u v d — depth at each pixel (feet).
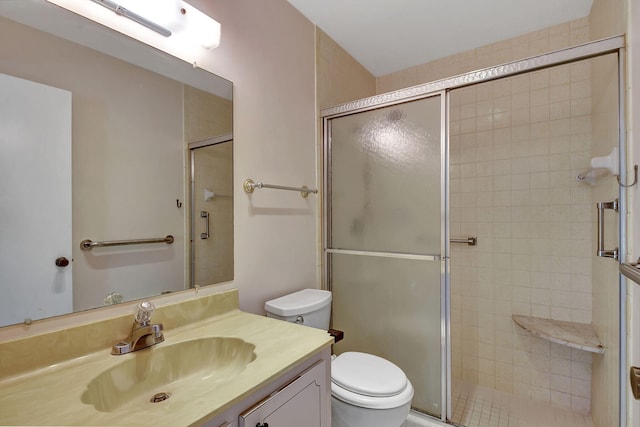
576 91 6.12
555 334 5.65
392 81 8.51
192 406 2.18
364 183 6.14
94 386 2.57
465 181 7.23
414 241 5.54
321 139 6.57
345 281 6.38
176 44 3.92
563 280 6.24
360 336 6.17
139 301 3.51
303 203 6.08
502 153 6.82
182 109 3.98
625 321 4.06
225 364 3.35
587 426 5.60
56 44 2.94
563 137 6.23
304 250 6.08
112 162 3.34
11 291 2.64
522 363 6.61
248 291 4.83
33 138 2.80
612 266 4.50
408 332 5.62
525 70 4.59
